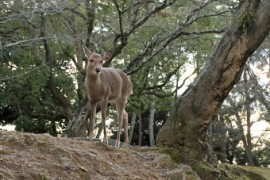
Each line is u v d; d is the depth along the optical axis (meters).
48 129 26.25
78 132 19.33
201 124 9.83
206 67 9.95
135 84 23.50
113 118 29.97
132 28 19.78
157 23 23.12
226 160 34.69
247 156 33.88
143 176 8.30
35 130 26.28
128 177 7.92
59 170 7.16
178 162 9.64
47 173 6.96
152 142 31.20
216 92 9.79
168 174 8.75
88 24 20.02
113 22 21.91
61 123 26.34
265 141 35.12
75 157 7.68
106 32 21.66
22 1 19.48
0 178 6.38
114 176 7.74
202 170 9.59
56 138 8.38
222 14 21.91
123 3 19.17
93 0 19.94
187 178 8.91
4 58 22.86
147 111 34.09
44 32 20.55
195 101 9.85
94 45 20.47
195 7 22.94
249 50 9.73
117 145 10.28
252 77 28.89
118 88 10.27
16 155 7.13
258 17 9.61
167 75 24.59
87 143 8.70
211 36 23.61
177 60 25.42
